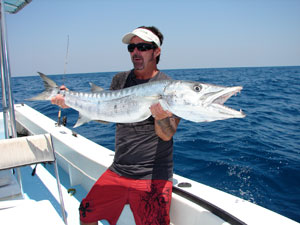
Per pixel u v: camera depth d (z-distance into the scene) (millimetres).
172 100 2324
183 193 2191
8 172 3135
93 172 3059
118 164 2371
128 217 2746
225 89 2207
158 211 2090
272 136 6348
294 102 11852
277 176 4117
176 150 5398
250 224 1779
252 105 11125
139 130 2334
